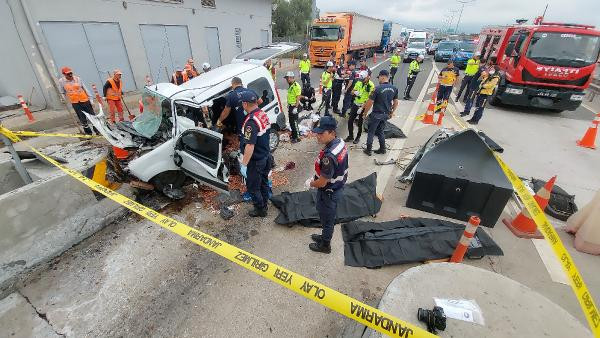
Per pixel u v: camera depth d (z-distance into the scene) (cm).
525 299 240
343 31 1933
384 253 369
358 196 480
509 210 477
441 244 374
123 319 291
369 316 192
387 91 602
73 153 520
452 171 429
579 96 945
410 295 242
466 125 906
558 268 363
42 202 354
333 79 961
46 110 976
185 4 1378
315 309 304
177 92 478
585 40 894
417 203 465
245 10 1817
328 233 360
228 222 438
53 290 322
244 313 298
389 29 3400
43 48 923
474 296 242
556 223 445
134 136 489
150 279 337
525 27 1060
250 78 582
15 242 334
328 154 304
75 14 988
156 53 1298
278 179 560
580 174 609
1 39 919
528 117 1026
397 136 785
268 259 370
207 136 400
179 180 491
